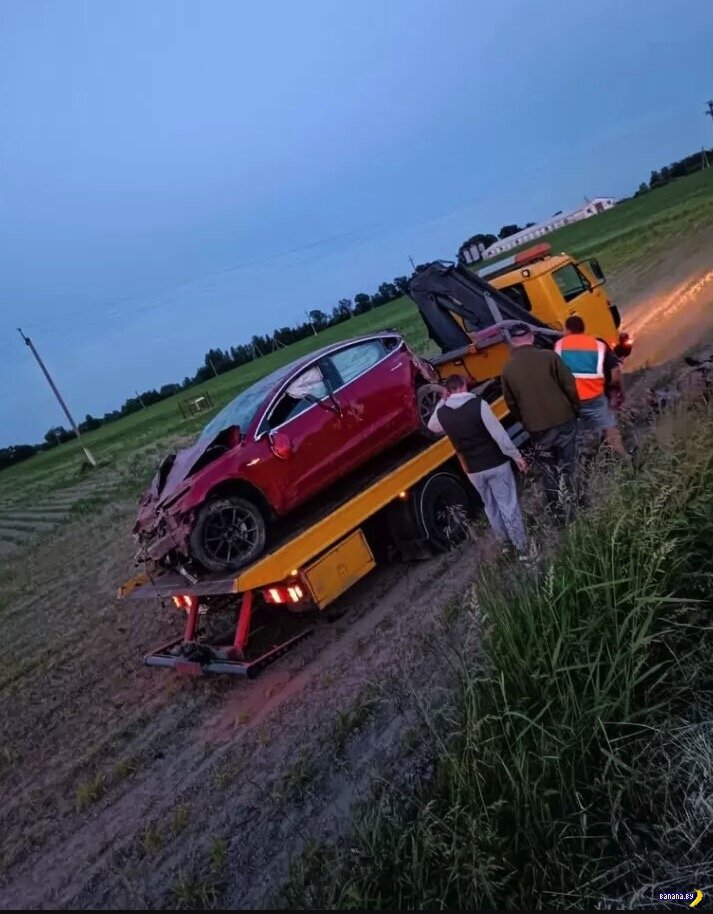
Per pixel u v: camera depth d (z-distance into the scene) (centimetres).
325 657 677
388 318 6794
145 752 637
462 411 690
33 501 3272
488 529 796
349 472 785
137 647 916
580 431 788
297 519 772
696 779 365
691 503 497
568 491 613
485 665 432
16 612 1315
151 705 735
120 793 587
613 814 353
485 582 507
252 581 646
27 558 1827
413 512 786
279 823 466
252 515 692
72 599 1277
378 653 633
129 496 2234
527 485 862
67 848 538
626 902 327
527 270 1086
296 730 568
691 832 347
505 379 716
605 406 788
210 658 678
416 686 538
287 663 699
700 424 592
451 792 376
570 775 373
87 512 2227
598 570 469
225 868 443
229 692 696
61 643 1036
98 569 1436
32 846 557
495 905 327
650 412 897
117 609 1112
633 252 3123
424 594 718
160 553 680
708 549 480
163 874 462
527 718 375
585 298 1130
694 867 334
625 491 535
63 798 611
